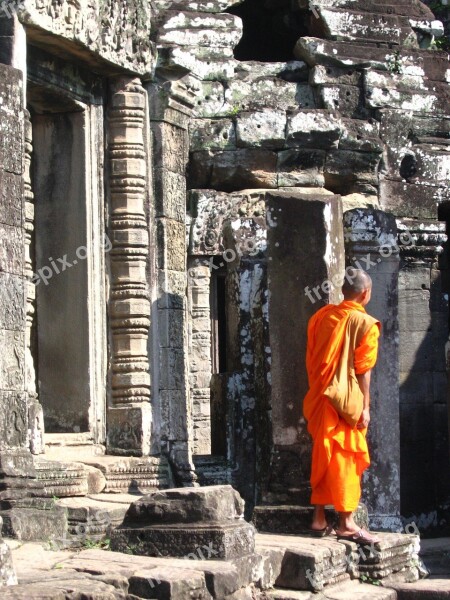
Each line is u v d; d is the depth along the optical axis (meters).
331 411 14.58
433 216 24.69
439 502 23.62
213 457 19.38
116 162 18.94
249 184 23.61
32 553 13.19
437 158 24.78
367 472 18.52
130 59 18.78
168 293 19.34
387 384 18.56
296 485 15.24
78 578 11.58
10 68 15.52
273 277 15.45
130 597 11.34
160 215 19.45
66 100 18.31
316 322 14.92
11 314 15.33
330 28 24.47
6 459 14.80
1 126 15.31
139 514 13.24
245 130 23.28
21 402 15.34
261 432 17.78
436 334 24.20
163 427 18.97
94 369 18.48
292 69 24.41
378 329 14.88
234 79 23.70
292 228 15.34
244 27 26.31
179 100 19.80
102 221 18.80
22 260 15.59
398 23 24.97
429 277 24.20
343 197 23.84
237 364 19.27
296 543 14.39
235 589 12.16
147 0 19.33
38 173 18.77
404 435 23.44
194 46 23.41
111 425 18.61
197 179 23.50
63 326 18.56
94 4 17.80
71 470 16.53
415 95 24.78
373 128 24.34
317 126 23.52
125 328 18.77
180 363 19.45
